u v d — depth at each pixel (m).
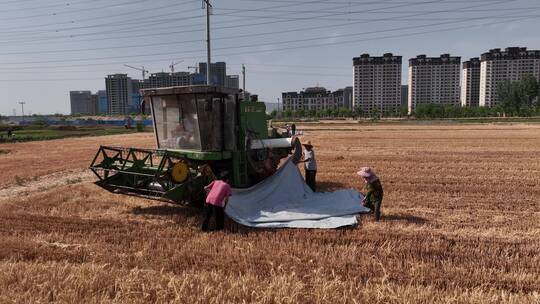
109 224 9.33
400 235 8.42
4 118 187.75
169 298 5.48
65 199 12.10
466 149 26.28
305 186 12.36
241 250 7.36
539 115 108.00
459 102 154.00
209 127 10.96
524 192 12.94
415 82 156.38
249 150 11.62
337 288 5.72
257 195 10.88
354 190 12.63
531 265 6.74
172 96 11.38
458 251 7.41
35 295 5.50
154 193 10.50
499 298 5.50
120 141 38.50
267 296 5.37
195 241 7.91
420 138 36.56
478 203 11.47
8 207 11.07
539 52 141.75
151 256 7.12
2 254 7.22
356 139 36.12
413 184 14.40
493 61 146.50
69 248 7.62
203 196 10.27
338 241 8.10
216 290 5.55
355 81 152.75
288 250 7.40
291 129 14.59
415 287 5.84
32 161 23.16
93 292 5.59
